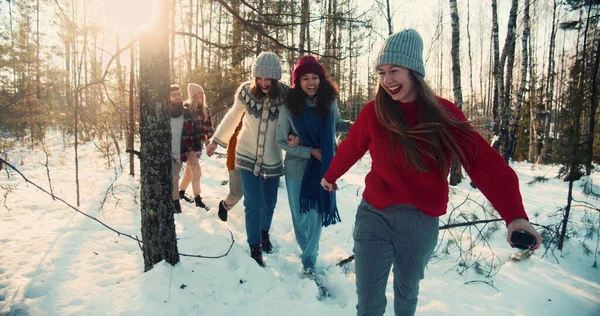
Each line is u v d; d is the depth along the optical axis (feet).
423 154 5.59
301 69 9.37
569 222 13.03
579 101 12.48
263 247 11.51
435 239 6.33
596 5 13.96
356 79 79.36
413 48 5.49
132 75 13.02
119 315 6.81
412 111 5.76
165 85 7.95
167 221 8.25
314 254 10.02
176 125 14.06
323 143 9.50
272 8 13.23
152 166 7.98
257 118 10.29
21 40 40.65
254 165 10.39
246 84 11.00
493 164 5.17
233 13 10.78
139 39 7.74
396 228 6.21
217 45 9.61
